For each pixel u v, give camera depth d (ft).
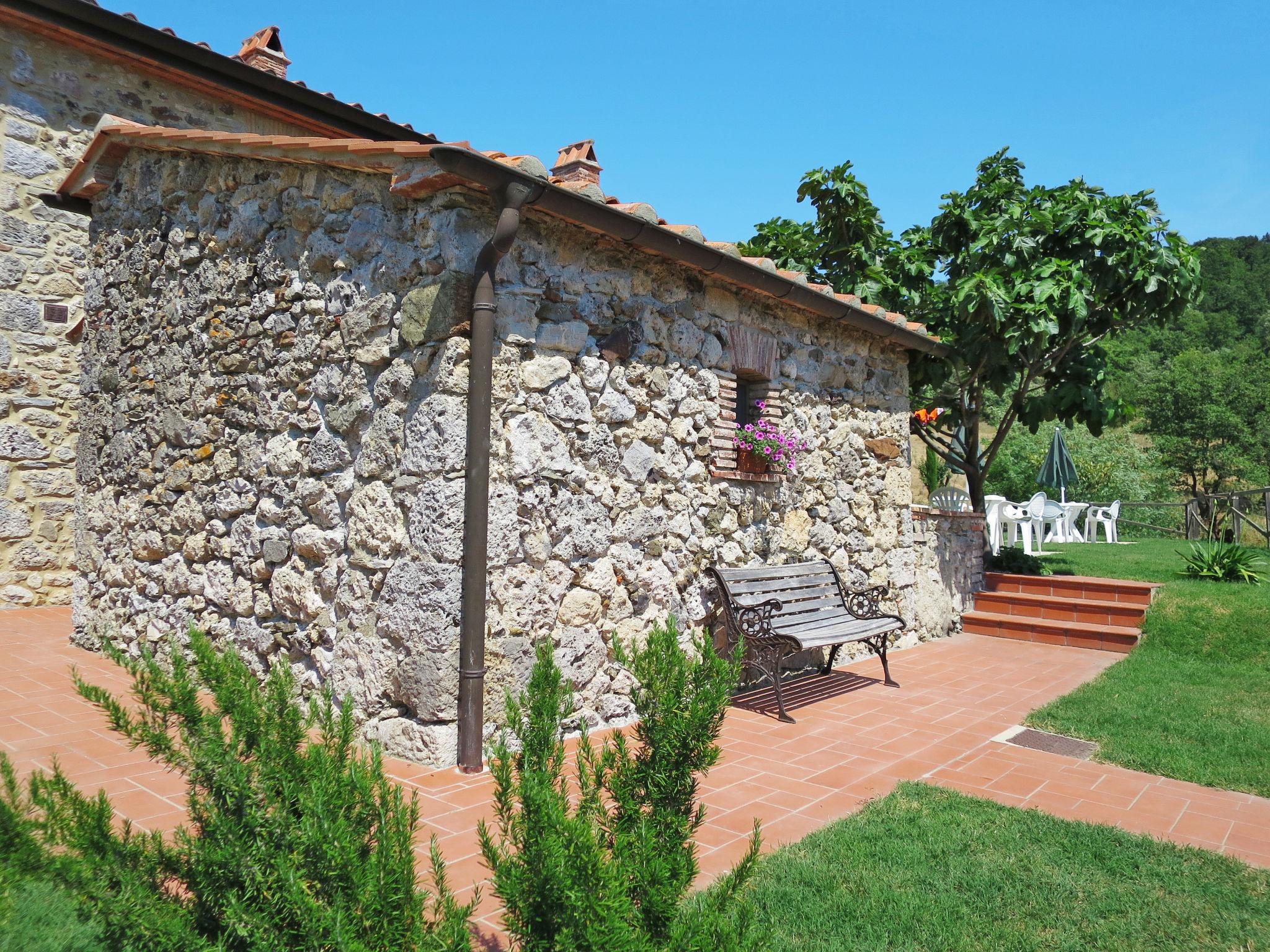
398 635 14.06
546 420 15.20
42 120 26.02
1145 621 26.73
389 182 14.79
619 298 16.89
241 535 17.51
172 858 6.69
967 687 21.31
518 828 6.52
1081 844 11.59
